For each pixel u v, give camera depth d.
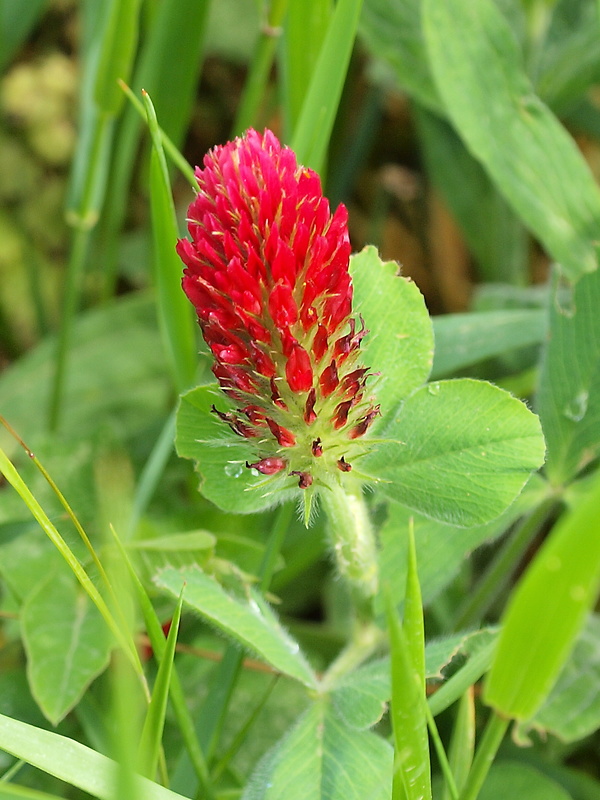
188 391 0.22
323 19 0.26
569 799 0.24
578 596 0.16
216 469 0.22
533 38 0.32
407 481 0.21
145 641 0.25
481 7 0.28
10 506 0.27
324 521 0.27
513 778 0.24
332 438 0.20
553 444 0.24
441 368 0.28
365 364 0.22
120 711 0.16
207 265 0.20
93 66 0.29
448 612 0.28
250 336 0.20
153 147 0.23
